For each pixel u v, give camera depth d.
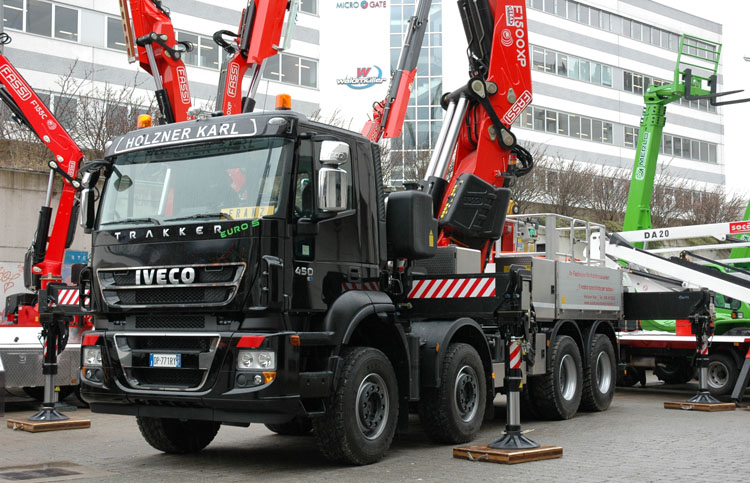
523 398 10.71
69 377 11.96
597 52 45.59
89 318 12.39
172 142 7.65
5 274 16.84
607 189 31.94
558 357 10.71
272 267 6.87
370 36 36.38
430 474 7.11
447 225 10.20
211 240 7.09
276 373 6.79
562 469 7.23
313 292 7.26
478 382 9.08
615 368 12.21
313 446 8.95
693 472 7.05
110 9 30.06
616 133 46.34
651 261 15.16
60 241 12.73
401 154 26.72
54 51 28.72
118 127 21.45
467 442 8.94
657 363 15.24
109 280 7.64
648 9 48.66
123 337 7.52
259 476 7.14
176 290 7.24
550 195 30.31
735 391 12.28
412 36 12.31
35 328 11.84
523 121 41.66
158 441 8.26
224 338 6.95
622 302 12.89
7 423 10.38
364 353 7.68
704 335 12.51
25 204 17.19
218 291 7.02
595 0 45.66
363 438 7.54
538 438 9.17
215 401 6.93
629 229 19.06
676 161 49.34
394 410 7.95
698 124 50.88
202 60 32.47
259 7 10.94
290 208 7.10
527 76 11.25
